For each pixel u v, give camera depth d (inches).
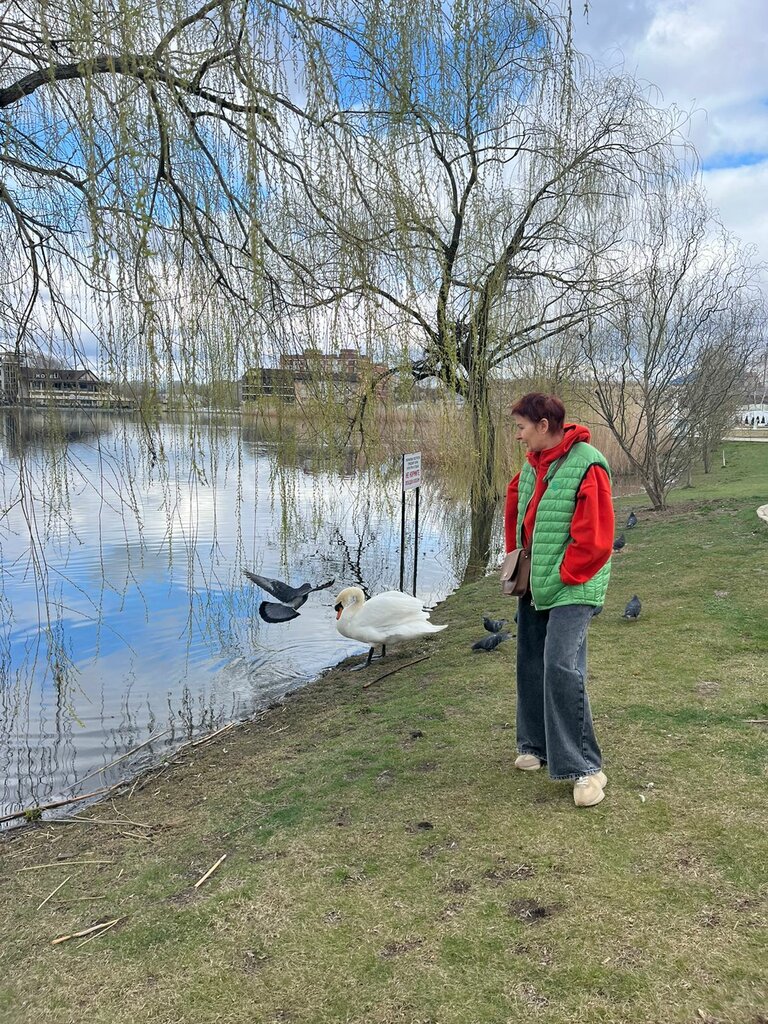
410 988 85.3
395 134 235.9
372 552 489.4
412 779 142.3
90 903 117.2
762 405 1294.3
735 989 78.6
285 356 255.4
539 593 122.9
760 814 113.0
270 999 86.7
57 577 402.0
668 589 271.9
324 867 113.8
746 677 174.2
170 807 158.1
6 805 171.5
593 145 439.8
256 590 382.0
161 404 237.8
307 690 242.5
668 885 98.0
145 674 265.9
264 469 316.8
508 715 172.2
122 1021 86.4
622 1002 79.0
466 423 382.9
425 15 231.9
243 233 231.6
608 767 134.0
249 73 200.5
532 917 94.9
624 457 751.7
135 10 177.2
